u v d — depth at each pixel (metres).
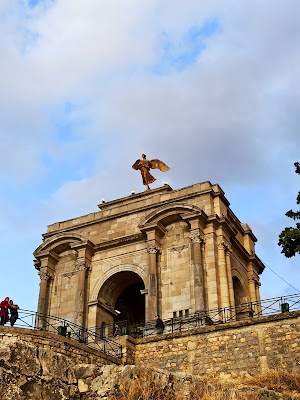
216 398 25.62
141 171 60.66
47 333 34.00
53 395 23.69
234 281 54.09
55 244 56.06
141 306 62.50
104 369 25.47
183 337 38.72
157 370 25.64
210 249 49.81
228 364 36.16
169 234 52.06
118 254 53.81
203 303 46.59
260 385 31.31
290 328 35.25
